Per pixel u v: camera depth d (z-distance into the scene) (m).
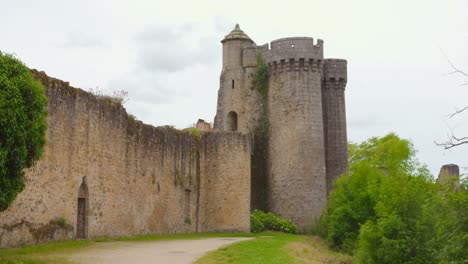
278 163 56.91
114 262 19.30
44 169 24.45
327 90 61.62
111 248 24.88
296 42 57.69
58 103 25.72
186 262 20.19
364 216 41.81
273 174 57.34
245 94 61.25
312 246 40.66
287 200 55.56
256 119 60.28
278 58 58.19
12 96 17.84
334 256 36.56
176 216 40.97
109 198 31.05
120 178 32.62
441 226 24.12
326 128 61.09
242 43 62.66
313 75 57.59
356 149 77.06
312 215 54.88
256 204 58.09
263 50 61.06
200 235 41.22
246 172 46.53
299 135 56.25
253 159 59.06
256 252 26.16
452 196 23.45
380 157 49.50
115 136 32.09
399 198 32.44
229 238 36.66
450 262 23.03
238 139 46.59
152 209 37.09
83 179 28.16
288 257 26.16
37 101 18.86
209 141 46.50
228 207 45.62
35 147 18.89
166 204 39.38
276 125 57.84
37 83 19.28
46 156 24.62
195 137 45.28
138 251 23.92
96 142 29.64
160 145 38.84
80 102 27.89
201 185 45.59
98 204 29.69
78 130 27.67
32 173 23.50
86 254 21.55
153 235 36.31
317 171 55.91
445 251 23.72
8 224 21.72
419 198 32.31
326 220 46.94
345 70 62.00
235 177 46.06
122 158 33.00
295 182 55.53
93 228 29.05
